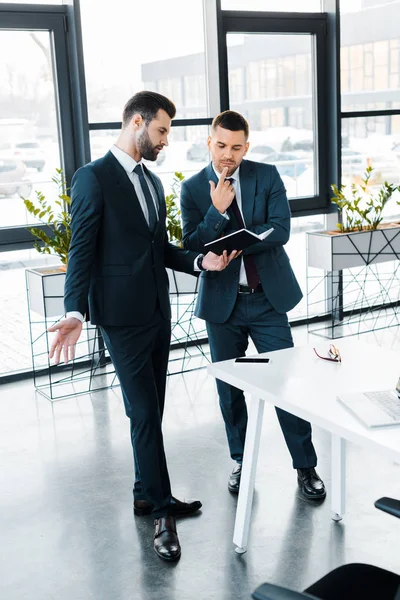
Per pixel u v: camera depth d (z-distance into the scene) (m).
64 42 4.84
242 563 2.82
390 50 6.17
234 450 3.41
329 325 6.07
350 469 3.57
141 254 2.85
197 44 5.38
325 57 5.89
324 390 2.53
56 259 5.13
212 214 3.07
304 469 3.32
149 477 2.91
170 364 5.27
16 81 4.77
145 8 5.13
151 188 2.97
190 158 5.47
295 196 6.01
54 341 2.73
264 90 5.72
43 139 4.91
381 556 2.83
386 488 3.37
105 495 3.42
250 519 3.09
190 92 5.41
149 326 2.89
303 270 6.16
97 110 5.08
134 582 2.73
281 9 5.70
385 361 2.81
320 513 3.17
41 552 2.95
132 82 5.16
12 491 3.48
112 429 4.19
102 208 2.79
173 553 2.85
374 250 5.68
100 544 2.99
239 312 3.29
